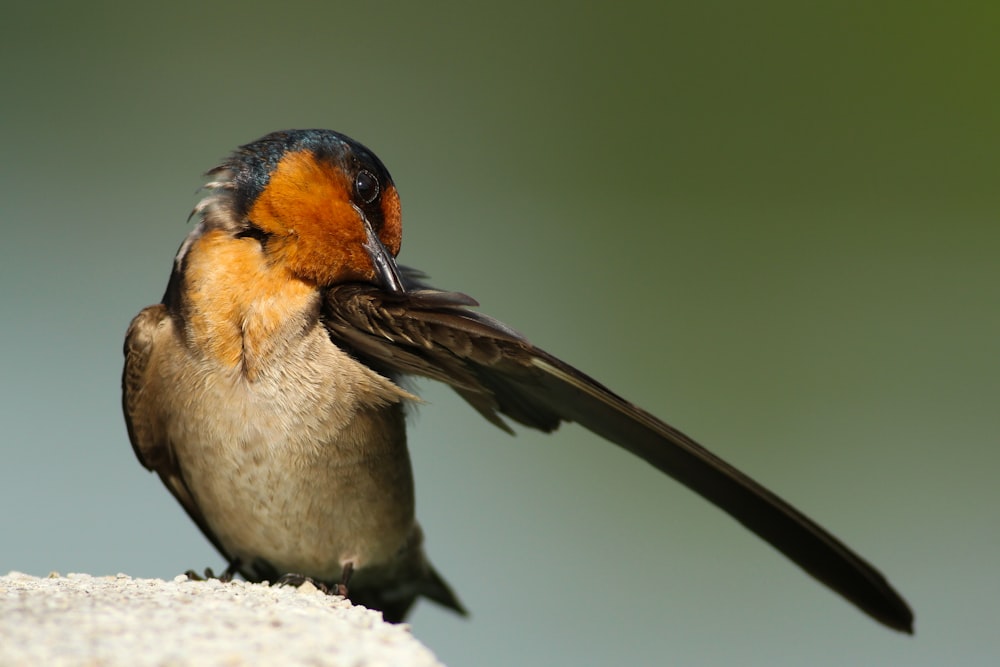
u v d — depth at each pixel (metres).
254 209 2.23
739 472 2.21
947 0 3.68
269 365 2.22
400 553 2.25
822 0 3.70
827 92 3.66
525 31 3.68
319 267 2.23
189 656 2.14
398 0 3.67
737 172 3.60
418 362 2.22
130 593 2.18
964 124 3.65
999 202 3.61
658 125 3.63
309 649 2.15
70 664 2.14
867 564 2.22
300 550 2.23
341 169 2.23
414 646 2.15
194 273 2.22
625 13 3.71
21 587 2.19
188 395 2.22
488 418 2.23
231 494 2.22
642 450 2.23
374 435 2.22
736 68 3.68
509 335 2.20
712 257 3.49
